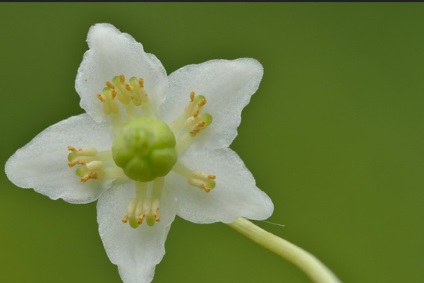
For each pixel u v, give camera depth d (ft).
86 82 0.41
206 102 0.41
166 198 0.41
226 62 0.41
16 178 0.41
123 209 0.41
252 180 0.41
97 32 0.41
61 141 0.41
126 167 0.41
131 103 0.41
